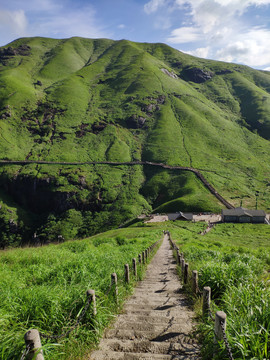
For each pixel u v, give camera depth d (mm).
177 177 132375
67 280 6387
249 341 3326
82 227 113812
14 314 4199
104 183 132250
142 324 5207
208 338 3857
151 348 4195
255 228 74438
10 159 145625
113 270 8055
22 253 11898
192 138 169875
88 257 9445
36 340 2953
